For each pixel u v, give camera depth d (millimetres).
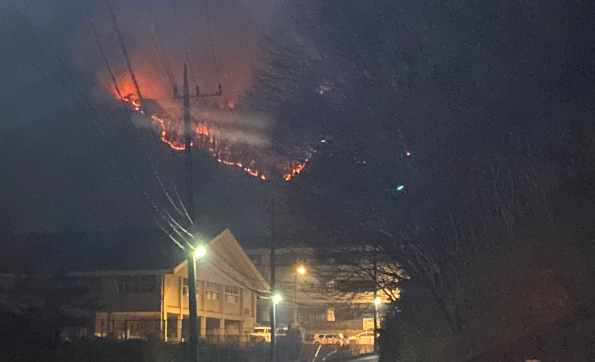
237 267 41531
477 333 11383
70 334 23953
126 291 33938
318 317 55500
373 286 19031
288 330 45375
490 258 11086
